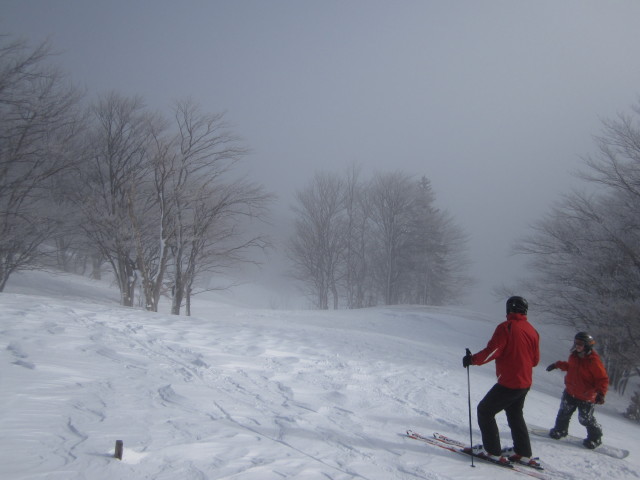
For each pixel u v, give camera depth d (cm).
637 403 1386
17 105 2062
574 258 2161
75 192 2466
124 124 2519
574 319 2147
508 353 542
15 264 2266
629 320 1817
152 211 2500
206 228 2352
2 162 2044
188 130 2338
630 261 1994
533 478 514
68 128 2325
